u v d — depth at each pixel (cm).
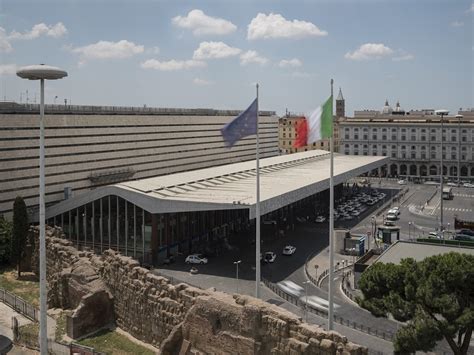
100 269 5738
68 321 5159
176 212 8681
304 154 18612
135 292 5100
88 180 11569
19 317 5853
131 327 5169
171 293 4716
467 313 3731
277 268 8469
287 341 3562
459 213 13862
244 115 5441
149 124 13588
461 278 3766
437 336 3803
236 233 11212
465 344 4062
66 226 9775
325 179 11575
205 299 4153
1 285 7325
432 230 11631
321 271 8306
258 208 5388
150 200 8556
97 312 5331
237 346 3856
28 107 10219
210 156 16625
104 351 4734
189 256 8744
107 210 9206
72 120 11088
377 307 4288
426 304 3897
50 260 7156
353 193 17325
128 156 12812
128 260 5378
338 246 9581
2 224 8538
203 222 10250
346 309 6506
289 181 11144
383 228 9812
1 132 9506
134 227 8919
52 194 10662
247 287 7369
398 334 3997
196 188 9812
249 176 12125
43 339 4106
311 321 6041
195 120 15712
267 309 3753
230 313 3934
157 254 8856
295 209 13362
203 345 4141
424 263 4081
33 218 9850
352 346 3256
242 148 18938
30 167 10094
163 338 4725
